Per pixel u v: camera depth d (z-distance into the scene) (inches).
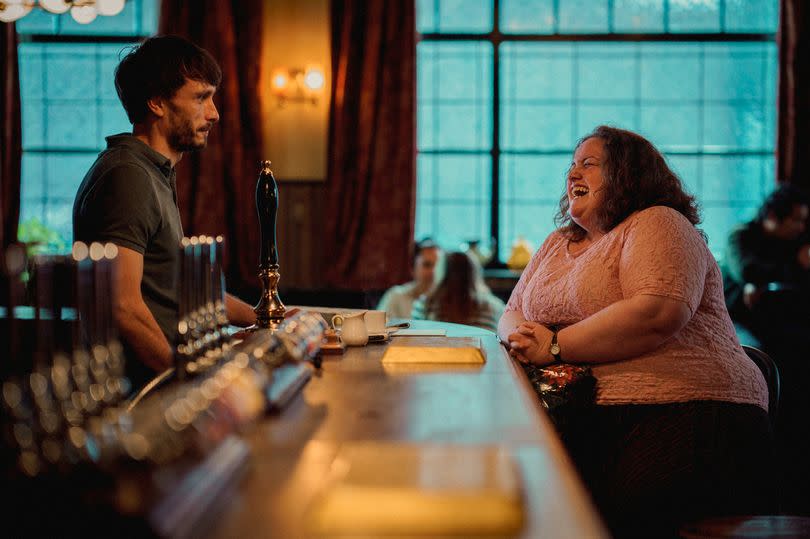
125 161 86.6
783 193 232.4
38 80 297.9
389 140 276.5
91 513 31.1
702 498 83.2
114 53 297.6
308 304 285.4
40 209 299.6
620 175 91.6
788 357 164.2
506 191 298.4
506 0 295.4
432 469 38.0
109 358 43.9
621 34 294.2
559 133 297.1
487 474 36.9
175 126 91.7
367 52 272.7
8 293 38.2
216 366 52.3
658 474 83.5
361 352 81.7
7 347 42.4
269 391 52.4
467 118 297.3
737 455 83.9
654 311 82.6
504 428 49.6
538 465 41.7
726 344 87.8
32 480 32.3
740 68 294.5
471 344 81.3
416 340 88.4
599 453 86.2
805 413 156.9
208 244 58.5
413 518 33.0
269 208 85.0
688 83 295.4
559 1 295.3
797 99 272.7
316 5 280.8
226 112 272.7
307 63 281.9
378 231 277.0
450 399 58.3
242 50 275.4
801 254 229.3
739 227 238.1
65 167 299.4
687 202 93.5
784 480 140.6
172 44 90.5
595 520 33.8
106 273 43.8
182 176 273.7
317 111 283.3
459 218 299.1
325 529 32.8
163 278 90.9
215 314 61.0
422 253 218.5
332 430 49.1
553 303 93.6
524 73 296.8
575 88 296.2
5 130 270.8
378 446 45.4
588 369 86.0
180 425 38.0
